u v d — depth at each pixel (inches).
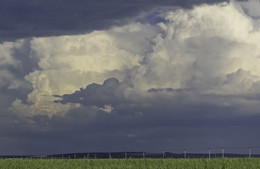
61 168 2153.1
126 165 2194.9
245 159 2295.8
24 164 2304.4
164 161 2363.4
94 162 2511.1
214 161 2229.3
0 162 2394.2
